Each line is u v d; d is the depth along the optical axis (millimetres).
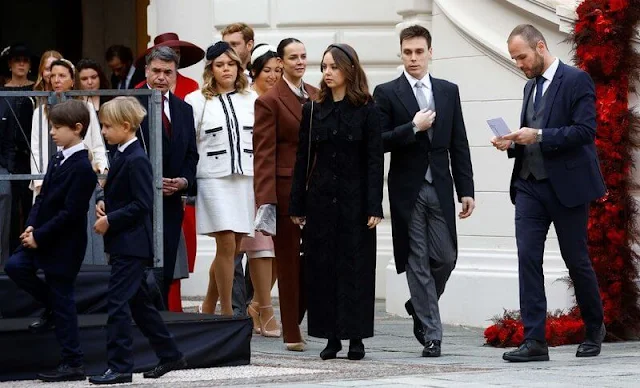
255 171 13055
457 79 15758
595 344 12656
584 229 12469
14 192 14430
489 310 15211
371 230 12367
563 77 12406
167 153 13438
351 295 12250
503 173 15328
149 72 13578
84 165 10820
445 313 15742
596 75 14062
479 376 10805
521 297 12312
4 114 14234
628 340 14039
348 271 12266
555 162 12297
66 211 10773
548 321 13820
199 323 11703
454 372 11188
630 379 10570
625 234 13969
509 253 15234
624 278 13953
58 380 10938
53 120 10820
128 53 18562
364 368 11617
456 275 15562
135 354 11508
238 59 14078
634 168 14094
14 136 14258
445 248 12672
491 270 15273
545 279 14641
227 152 13859
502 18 15359
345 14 18703
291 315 13133
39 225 10875
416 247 12688
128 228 10758
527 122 12562
